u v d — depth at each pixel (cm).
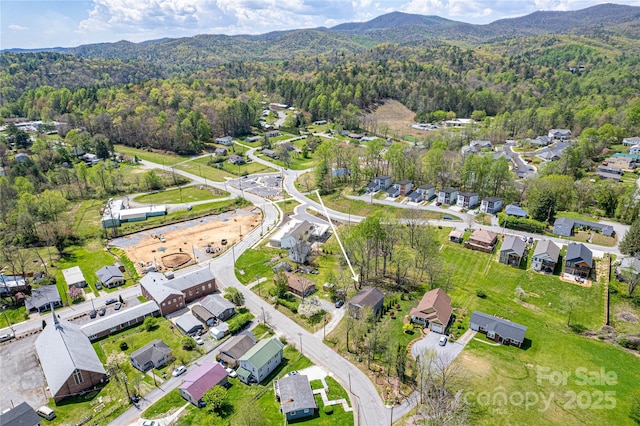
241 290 9300
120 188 16425
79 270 10038
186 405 6094
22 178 14638
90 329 7625
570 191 12719
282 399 5906
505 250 9900
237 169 19125
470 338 7319
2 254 10238
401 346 7094
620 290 8688
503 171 13312
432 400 5588
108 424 5781
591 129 18788
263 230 12662
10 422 5497
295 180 17488
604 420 5516
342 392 6234
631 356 6862
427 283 9244
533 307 8344
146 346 7144
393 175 15962
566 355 6825
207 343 7538
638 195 12012
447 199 13638
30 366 6981
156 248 11488
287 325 7969
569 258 9362
